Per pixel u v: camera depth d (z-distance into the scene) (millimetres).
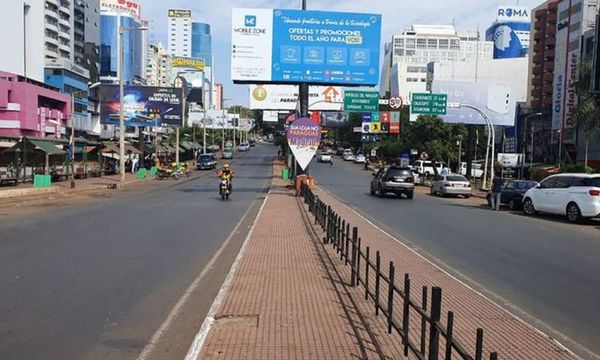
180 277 8961
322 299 7316
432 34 165875
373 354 5281
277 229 14688
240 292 7688
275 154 109938
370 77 29281
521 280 9156
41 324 6363
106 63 126312
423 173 49688
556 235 15562
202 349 5430
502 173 48844
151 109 59500
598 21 27750
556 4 104312
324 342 5641
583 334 6250
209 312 6691
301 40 29000
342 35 29125
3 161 34156
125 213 19188
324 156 84562
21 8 83500
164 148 74062
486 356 5277
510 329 6289
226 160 88250
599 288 8609
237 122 125062
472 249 12453
